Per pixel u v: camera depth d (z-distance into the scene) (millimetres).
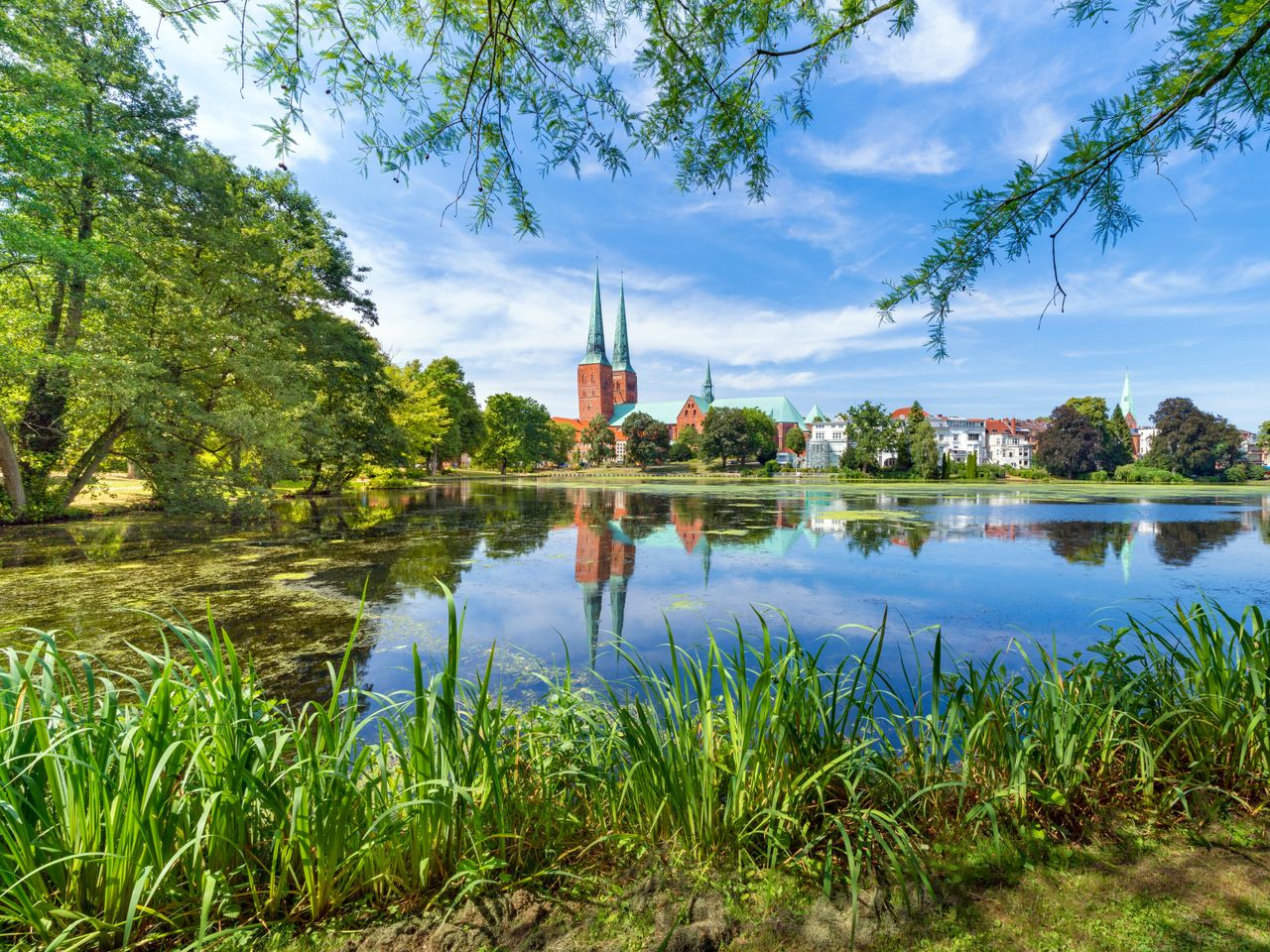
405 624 6383
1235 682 2385
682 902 1636
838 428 80938
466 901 1622
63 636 5715
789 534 14734
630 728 1988
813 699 2131
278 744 1649
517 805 1835
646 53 2375
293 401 17109
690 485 40438
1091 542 13188
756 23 2324
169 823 1505
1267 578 9055
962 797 1970
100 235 13445
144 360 13430
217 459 18203
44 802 1441
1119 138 1988
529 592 8062
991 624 6441
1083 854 1848
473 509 21250
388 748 1800
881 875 1749
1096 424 65438
